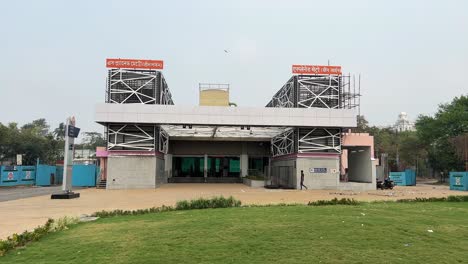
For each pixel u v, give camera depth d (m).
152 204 20.73
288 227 10.40
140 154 36.06
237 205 17.34
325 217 12.20
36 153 75.88
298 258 7.48
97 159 45.78
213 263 7.23
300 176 36.62
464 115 59.53
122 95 37.56
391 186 41.16
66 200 23.50
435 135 63.25
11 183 40.44
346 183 37.09
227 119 35.38
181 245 8.63
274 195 27.75
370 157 39.78
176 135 48.16
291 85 39.78
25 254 8.36
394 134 90.88
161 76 38.09
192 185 43.88
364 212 13.73
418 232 9.79
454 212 14.19
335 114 36.12
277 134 46.94
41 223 13.59
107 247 8.71
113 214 15.20
